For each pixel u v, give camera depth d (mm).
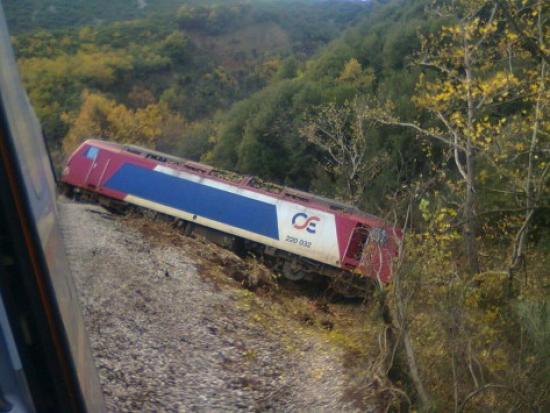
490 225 16906
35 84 47719
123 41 70375
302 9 110188
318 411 8812
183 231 20203
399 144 26922
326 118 32469
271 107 39312
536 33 14383
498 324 10852
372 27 51094
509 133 14109
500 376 8406
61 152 39250
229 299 13047
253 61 79500
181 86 65062
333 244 18578
